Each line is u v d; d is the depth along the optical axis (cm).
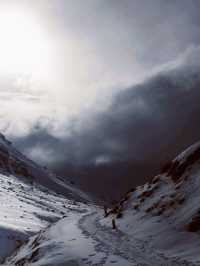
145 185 5025
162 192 4300
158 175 4869
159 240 3212
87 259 2875
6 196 10781
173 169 4566
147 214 4091
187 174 4119
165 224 3531
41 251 3553
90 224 4931
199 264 2419
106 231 4109
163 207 3934
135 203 4697
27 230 6138
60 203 14638
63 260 2964
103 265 2644
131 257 2805
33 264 3181
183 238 3056
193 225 3133
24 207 9231
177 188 4059
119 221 4494
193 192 3694
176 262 2559
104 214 5978
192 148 4488
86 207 16050
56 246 3547
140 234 3581
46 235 4428
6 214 7300
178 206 3700
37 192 17100
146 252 2947
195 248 2775
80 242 3534
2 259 4791
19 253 4562
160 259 2688
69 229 4622
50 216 8975
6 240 5297
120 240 3506
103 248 3172
